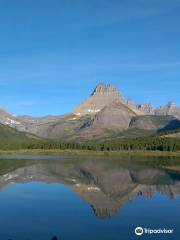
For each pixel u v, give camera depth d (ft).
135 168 629.92
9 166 650.43
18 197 298.35
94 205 263.70
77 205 262.88
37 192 327.88
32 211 239.91
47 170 575.79
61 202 274.57
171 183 404.36
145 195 313.73
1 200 282.97
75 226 198.39
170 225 201.16
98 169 607.37
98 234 182.29
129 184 394.93
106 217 222.28
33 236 178.40
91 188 359.87
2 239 172.14
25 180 425.69
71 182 412.57
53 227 195.83
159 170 588.09
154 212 237.66
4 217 221.05
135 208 252.21
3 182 402.31
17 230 189.16
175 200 285.64
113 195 313.12
